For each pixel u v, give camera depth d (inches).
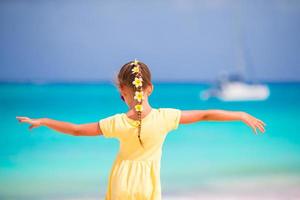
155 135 225.1
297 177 535.2
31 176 556.1
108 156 708.0
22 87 3024.1
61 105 1822.1
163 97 2396.7
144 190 221.1
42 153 733.3
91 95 2453.2
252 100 2116.1
